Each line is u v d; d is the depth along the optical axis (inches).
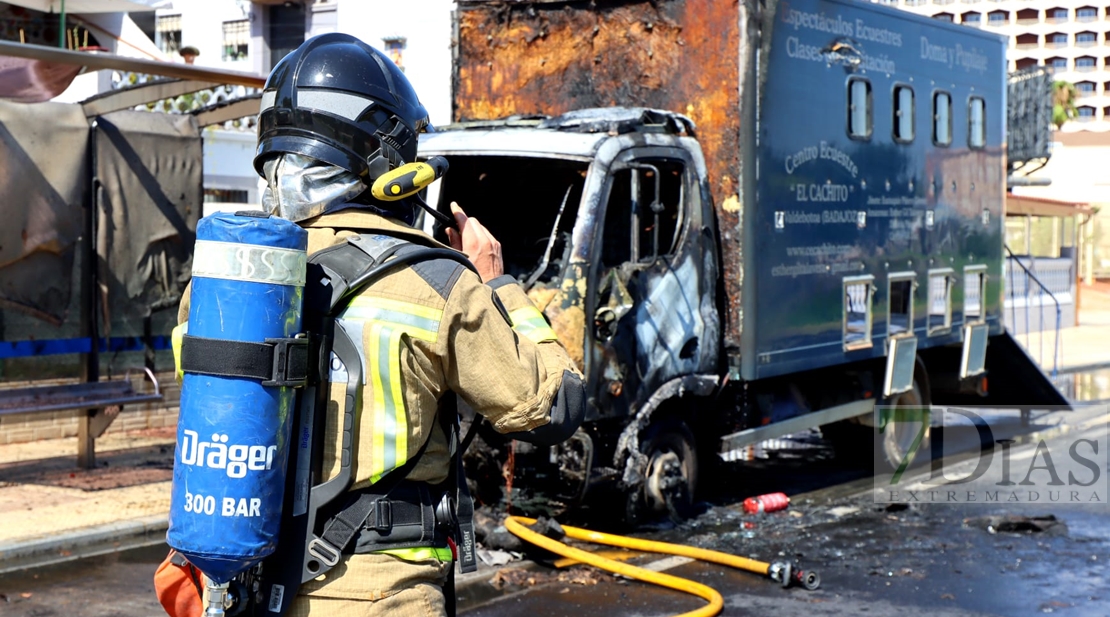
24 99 337.7
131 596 239.3
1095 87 2913.4
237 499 82.5
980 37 429.1
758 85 307.9
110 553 273.4
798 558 280.1
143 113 366.9
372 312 88.4
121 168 360.5
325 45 98.4
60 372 362.6
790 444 451.5
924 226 394.3
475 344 89.7
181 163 376.5
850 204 350.6
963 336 420.5
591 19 331.3
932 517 326.6
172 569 100.3
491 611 233.0
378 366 87.3
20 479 341.7
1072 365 716.7
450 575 94.6
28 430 398.6
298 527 86.9
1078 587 254.8
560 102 337.1
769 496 331.6
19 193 333.7
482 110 349.1
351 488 87.7
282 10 847.7
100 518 295.1
